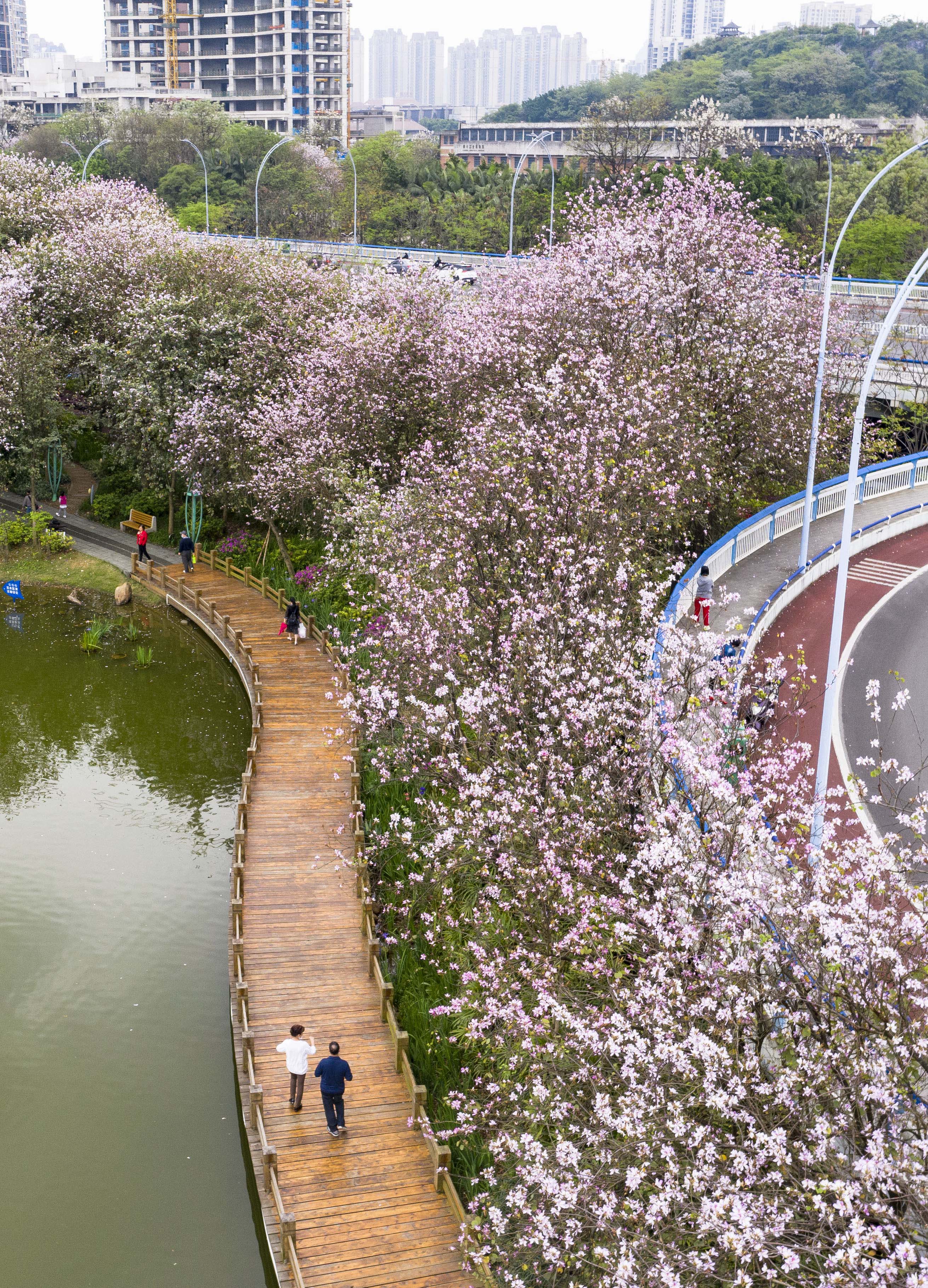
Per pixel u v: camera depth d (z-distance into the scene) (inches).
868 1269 343.6
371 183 3836.1
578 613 723.4
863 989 417.7
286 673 1263.5
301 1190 570.3
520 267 1540.4
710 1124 432.8
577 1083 498.9
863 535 1446.9
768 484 1528.1
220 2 6023.6
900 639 1143.0
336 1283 516.4
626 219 1400.1
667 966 460.1
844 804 795.4
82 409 2009.1
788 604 1240.8
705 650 657.6
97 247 1929.1
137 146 4426.7
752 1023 453.1
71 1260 589.6
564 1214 435.8
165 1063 738.2
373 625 1083.3
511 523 877.2
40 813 1063.0
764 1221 372.2
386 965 756.0
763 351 1363.2
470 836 638.5
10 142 5128.0
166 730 1243.2
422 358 1385.3
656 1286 382.0
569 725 663.1
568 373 1128.2
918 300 1935.3
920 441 1895.9
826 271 1617.9
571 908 553.3
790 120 5044.3
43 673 1379.2
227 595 1541.6
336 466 1318.9
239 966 724.7
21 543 1784.0
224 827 1050.1
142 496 1883.6
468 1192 569.0
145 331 1641.2
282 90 5979.3
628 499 912.9
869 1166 345.7
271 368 1573.6
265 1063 661.9
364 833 861.8
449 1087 635.5
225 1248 601.9
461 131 7042.3
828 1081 405.7
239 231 3833.7
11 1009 781.9
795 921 448.5
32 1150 662.5
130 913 903.1
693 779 556.1
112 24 6259.8
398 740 838.5
